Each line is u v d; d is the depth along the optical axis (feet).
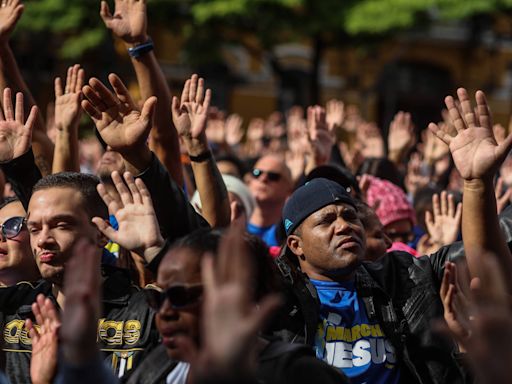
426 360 13.52
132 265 14.66
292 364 9.91
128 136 13.07
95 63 77.92
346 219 14.01
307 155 25.95
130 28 17.31
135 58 17.31
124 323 12.88
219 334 8.01
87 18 71.82
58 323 11.36
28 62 85.05
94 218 12.12
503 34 103.76
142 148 13.07
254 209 23.07
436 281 14.15
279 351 10.02
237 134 36.78
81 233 12.98
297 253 14.29
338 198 14.02
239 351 7.95
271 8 73.26
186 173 23.07
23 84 17.51
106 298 13.08
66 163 16.40
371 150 32.89
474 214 13.01
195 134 14.88
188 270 10.17
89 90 13.28
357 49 81.20
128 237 11.99
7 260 14.93
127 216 12.10
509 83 106.32
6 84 17.38
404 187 25.00
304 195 14.17
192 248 10.27
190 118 15.10
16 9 17.31
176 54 94.99
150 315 12.87
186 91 15.39
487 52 105.50
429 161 29.66
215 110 32.58
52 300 13.46
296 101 88.02
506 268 12.92
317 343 13.44
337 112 26.50
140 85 17.31
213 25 75.61
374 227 16.28
